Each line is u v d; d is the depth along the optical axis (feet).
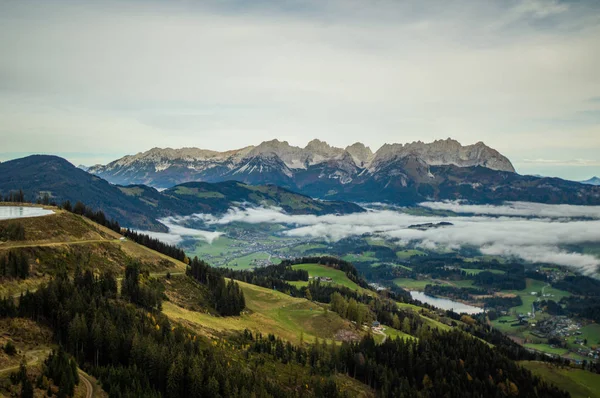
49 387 384.68
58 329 480.64
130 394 417.49
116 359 478.18
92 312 508.12
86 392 403.75
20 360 411.95
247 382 523.70
